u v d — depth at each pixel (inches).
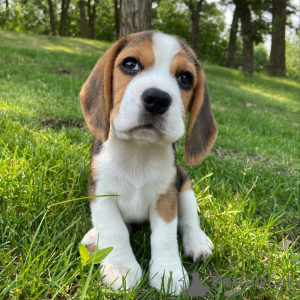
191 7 133.4
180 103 12.0
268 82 97.7
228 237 14.9
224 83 81.5
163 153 12.8
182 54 12.6
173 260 12.2
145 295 11.0
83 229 14.1
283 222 17.5
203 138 14.2
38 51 60.8
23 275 10.2
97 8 227.3
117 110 12.1
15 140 19.9
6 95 30.1
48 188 15.9
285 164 26.1
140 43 12.4
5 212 13.2
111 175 12.6
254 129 37.9
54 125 25.7
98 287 10.6
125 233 12.3
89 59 62.7
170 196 13.0
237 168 23.0
